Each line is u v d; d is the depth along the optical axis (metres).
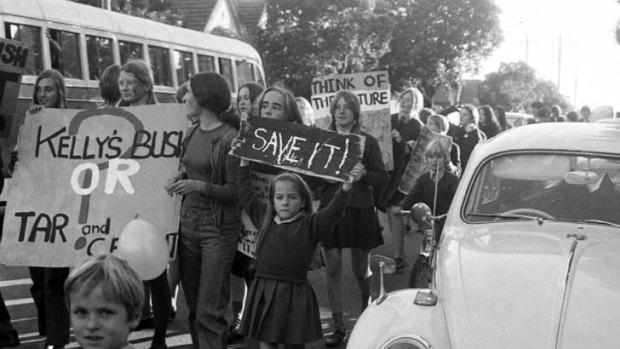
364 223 7.46
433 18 52.62
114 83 8.37
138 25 21.52
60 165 6.75
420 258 7.60
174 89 22.86
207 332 6.18
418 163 10.88
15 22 17.14
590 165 5.86
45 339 7.47
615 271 4.86
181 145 6.68
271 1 46.34
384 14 50.62
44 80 7.41
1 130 6.87
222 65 25.53
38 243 6.66
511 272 4.95
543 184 5.88
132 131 6.74
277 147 6.20
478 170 6.08
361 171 5.98
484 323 4.60
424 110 15.77
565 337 4.42
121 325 2.84
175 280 8.25
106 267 2.82
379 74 11.31
